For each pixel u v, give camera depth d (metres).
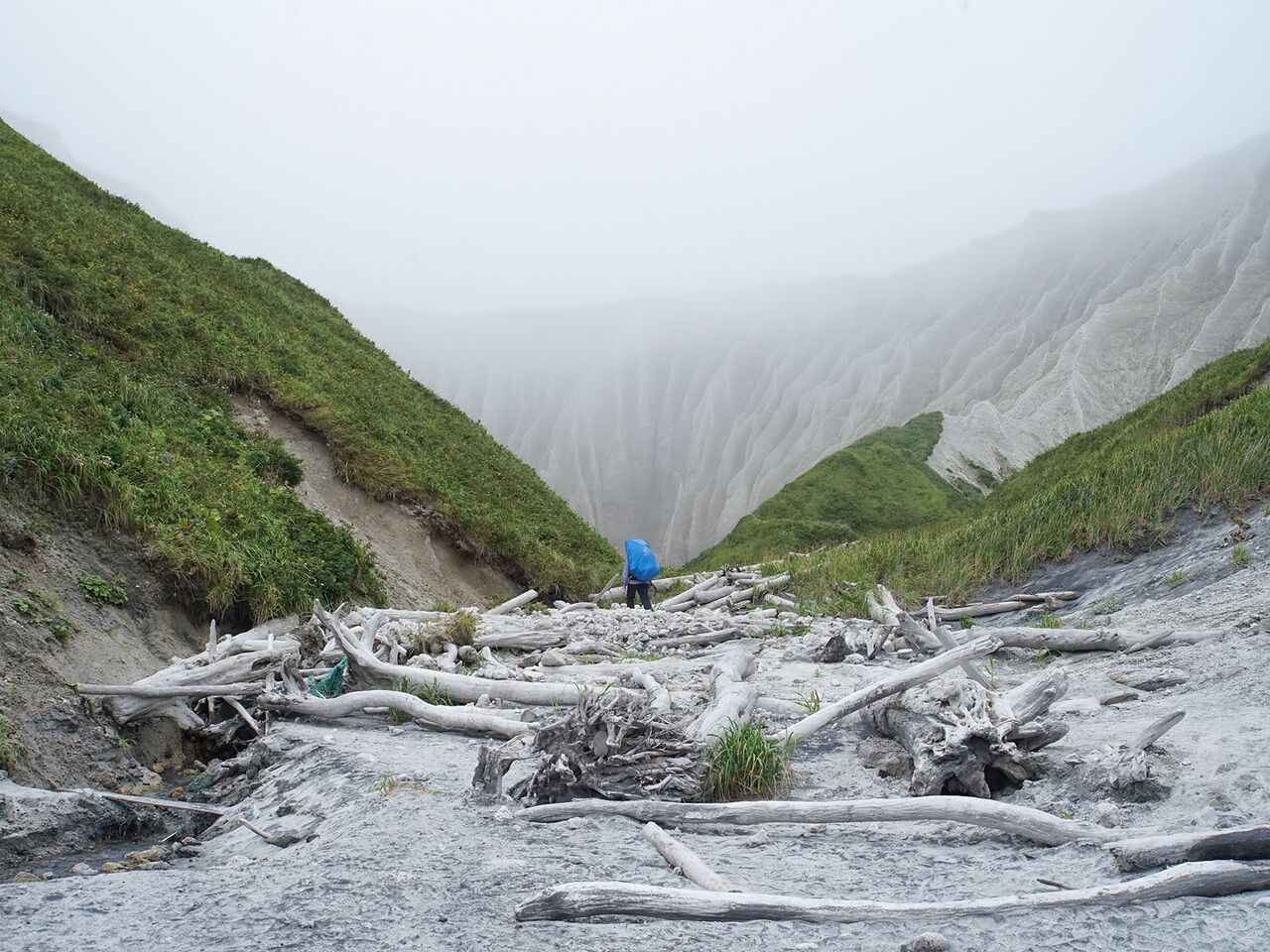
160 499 11.18
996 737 5.20
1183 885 3.53
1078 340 157.00
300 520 14.06
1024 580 14.88
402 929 3.54
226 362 17.53
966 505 68.88
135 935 3.61
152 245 21.80
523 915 3.60
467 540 19.50
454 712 7.76
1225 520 13.68
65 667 7.95
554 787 5.34
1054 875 3.93
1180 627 9.49
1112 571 13.92
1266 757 4.96
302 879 4.18
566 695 8.36
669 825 4.96
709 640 13.08
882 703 6.62
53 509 9.77
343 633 9.41
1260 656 7.33
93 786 6.96
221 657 9.22
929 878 4.03
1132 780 4.77
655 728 5.44
